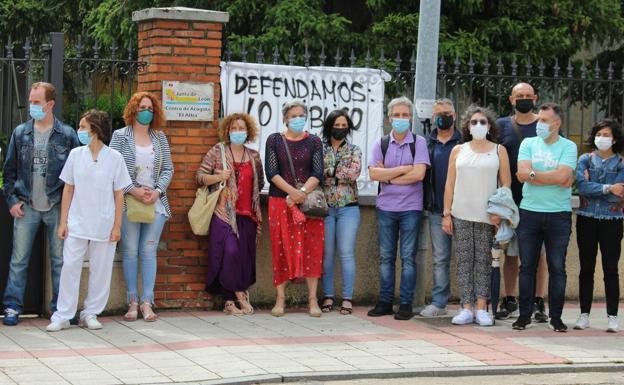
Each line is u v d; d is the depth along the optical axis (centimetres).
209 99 1004
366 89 1073
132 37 1552
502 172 966
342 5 1648
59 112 958
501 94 1085
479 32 1541
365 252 1066
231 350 846
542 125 925
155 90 996
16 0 1867
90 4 1758
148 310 957
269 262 1041
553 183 931
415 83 1031
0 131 996
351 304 1034
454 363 825
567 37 1557
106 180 903
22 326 930
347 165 1003
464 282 981
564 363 838
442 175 995
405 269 998
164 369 780
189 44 1000
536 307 1012
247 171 992
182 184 1001
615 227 955
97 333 901
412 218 994
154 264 961
